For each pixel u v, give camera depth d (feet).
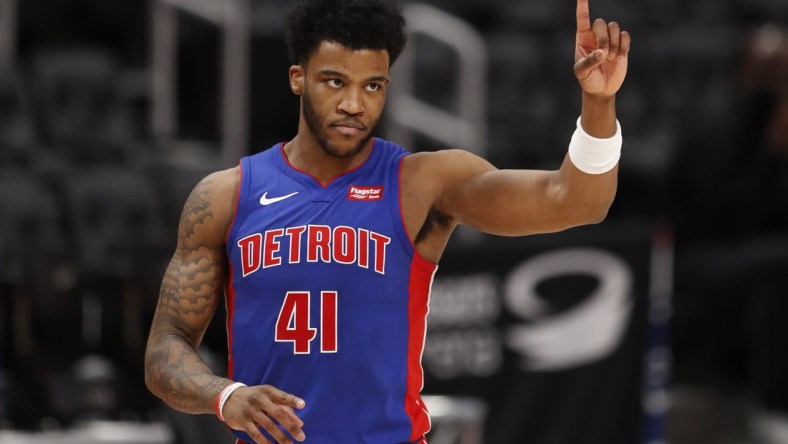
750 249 84.58
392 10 30.99
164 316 32.78
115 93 84.12
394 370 31.86
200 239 32.81
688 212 89.25
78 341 66.18
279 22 85.66
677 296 87.56
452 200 32.48
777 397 82.02
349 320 31.55
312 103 31.14
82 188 73.00
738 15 111.04
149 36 91.40
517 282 64.28
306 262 31.65
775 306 82.28
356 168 32.55
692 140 89.35
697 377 89.61
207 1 77.66
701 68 102.68
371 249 31.78
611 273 65.41
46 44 90.89
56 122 81.30
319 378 31.58
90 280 67.82
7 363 63.77
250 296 32.04
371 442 31.63
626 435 65.41
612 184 30.35
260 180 32.65
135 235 72.18
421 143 79.66
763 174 87.86
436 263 33.06
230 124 76.43
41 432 62.69
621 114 99.50
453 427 54.03
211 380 30.71
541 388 64.49
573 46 100.68
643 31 106.22
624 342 65.51
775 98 87.04
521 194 31.09
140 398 66.13
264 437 30.50
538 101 97.76
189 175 74.69
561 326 64.69
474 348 63.62
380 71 30.94
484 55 89.71
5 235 70.18
